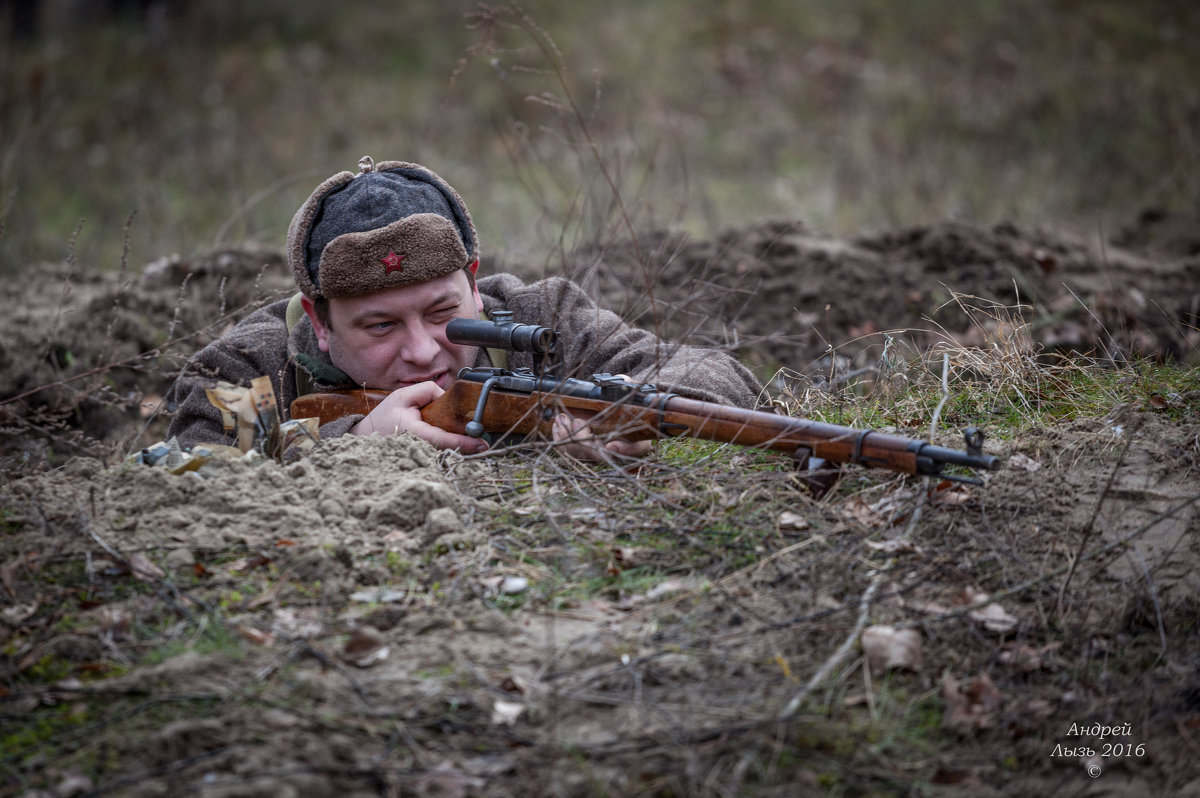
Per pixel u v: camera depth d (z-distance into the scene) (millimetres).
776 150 25594
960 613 5305
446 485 6379
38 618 5336
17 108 25906
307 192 21609
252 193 21859
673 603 5477
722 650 5156
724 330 11148
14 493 6316
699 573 5746
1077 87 28172
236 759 4434
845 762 4594
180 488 6148
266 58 32750
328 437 7188
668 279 13359
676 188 21828
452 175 23469
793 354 12836
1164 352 12008
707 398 6660
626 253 13547
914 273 14250
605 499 6426
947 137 25547
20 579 5559
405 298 7117
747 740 4590
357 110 28578
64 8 35594
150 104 29203
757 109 28656
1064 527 6020
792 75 30562
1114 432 6785
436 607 5434
